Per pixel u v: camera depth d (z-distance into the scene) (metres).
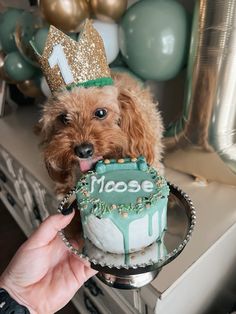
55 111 0.37
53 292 0.37
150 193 0.28
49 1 0.46
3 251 0.85
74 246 0.31
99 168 0.31
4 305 0.33
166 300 0.34
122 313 0.47
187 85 0.46
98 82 0.35
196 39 0.41
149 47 0.44
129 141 0.39
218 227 0.39
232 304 0.54
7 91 0.82
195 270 0.36
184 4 0.51
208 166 0.45
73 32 0.49
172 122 0.56
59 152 0.35
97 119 0.36
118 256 0.29
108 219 0.27
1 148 0.70
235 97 0.41
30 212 0.77
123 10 0.47
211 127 0.43
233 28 0.37
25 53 0.57
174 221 0.33
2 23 0.66
